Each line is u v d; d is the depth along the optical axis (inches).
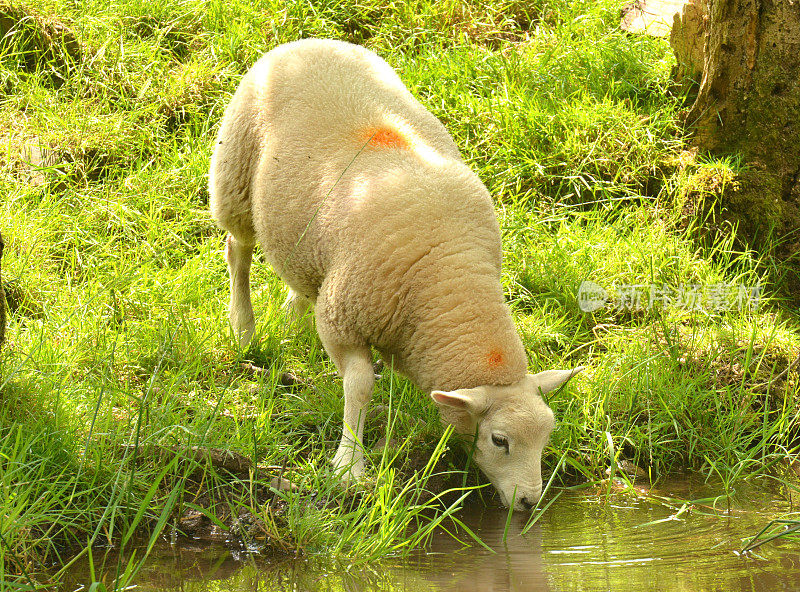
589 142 485.1
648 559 273.0
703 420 366.0
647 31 553.9
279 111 340.5
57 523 277.6
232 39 534.0
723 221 453.4
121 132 477.1
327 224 314.3
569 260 434.0
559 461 319.6
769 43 454.0
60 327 365.1
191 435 300.5
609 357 386.0
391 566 269.0
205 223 455.5
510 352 301.7
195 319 386.0
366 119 332.2
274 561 272.1
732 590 251.0
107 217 444.1
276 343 382.0
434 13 573.3
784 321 411.5
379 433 337.4
